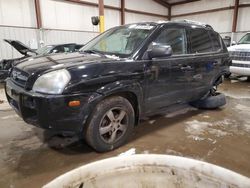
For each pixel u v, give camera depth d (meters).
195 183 0.84
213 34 3.57
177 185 0.86
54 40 9.85
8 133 2.73
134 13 13.30
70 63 2.10
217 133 2.81
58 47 6.41
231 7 12.10
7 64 5.62
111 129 2.27
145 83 2.43
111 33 3.04
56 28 10.07
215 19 13.02
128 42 2.64
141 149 2.37
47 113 1.84
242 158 2.22
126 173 0.87
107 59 2.27
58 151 2.30
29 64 2.23
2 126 2.96
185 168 0.86
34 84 1.95
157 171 0.88
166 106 2.90
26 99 1.92
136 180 0.87
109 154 2.25
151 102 2.60
